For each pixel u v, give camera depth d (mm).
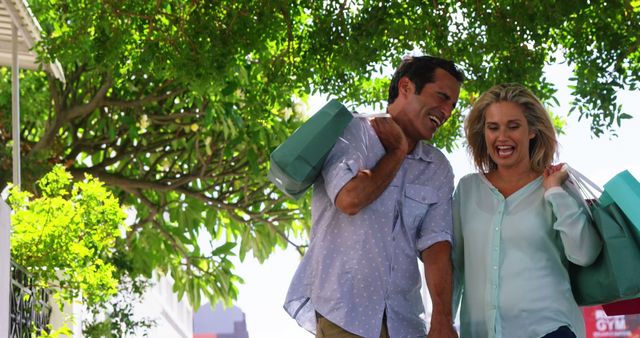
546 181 6098
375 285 6055
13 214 12414
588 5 14391
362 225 6082
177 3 15477
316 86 15922
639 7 15094
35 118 21797
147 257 22734
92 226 12945
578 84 14922
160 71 15461
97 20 15445
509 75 15000
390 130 6109
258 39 15148
